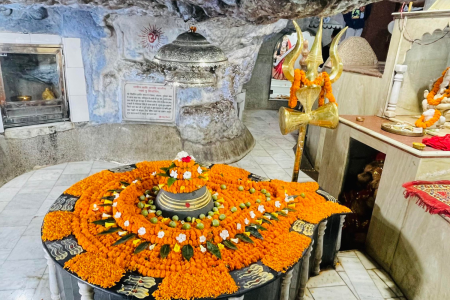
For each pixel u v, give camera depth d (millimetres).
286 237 2805
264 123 8664
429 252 2963
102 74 5480
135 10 4395
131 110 5719
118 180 3596
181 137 5898
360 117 4387
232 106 6391
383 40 6730
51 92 5383
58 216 2914
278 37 9211
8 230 3840
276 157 6492
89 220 2865
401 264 3318
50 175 5184
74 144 5656
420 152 3188
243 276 2367
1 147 4930
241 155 6352
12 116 5055
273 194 3574
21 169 5188
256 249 2623
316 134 6078
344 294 3213
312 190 3703
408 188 3121
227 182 3730
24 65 5039
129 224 2742
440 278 2826
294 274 2838
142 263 2420
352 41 5652
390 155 3525
